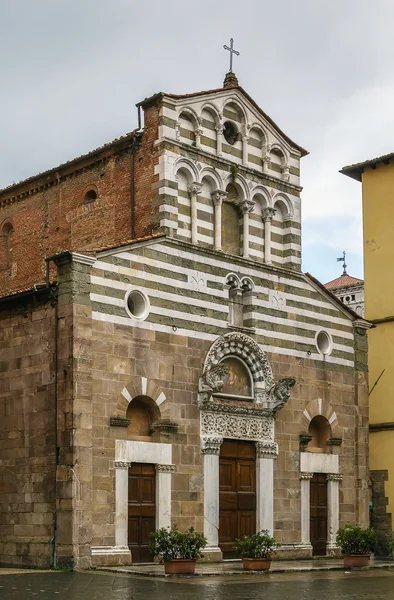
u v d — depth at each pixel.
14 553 35.19
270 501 40.62
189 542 32.09
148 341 36.97
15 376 36.41
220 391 39.75
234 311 41.50
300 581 30.91
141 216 39.72
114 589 26.95
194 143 40.56
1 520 35.97
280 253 43.94
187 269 39.03
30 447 35.34
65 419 34.16
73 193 43.84
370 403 48.12
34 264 45.44
